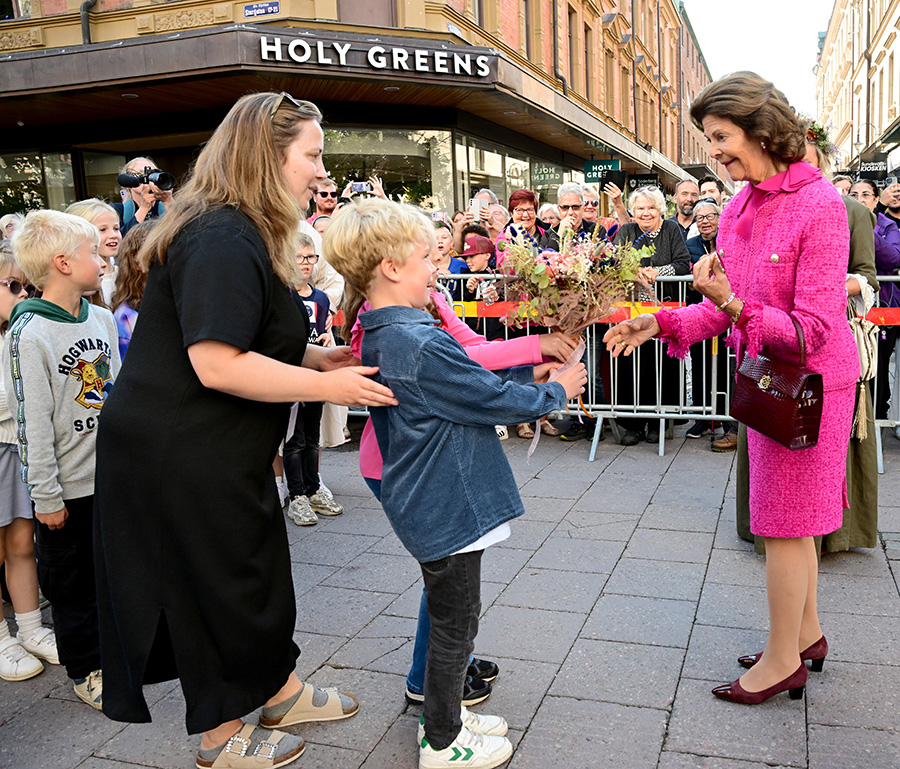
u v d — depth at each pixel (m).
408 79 10.53
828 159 3.18
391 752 2.40
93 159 12.76
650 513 4.48
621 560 3.81
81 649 2.74
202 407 2.04
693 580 3.55
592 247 2.30
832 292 2.28
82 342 2.80
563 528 4.29
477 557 2.20
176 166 13.02
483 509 2.14
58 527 2.66
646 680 2.74
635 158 21.56
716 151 2.39
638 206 5.98
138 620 2.08
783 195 2.34
